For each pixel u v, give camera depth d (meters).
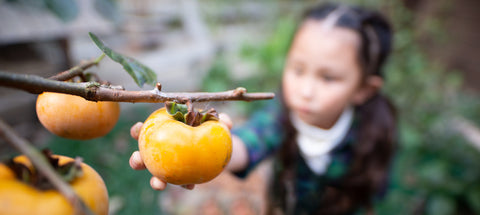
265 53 1.67
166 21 2.32
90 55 1.68
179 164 0.24
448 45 2.12
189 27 2.08
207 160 0.25
